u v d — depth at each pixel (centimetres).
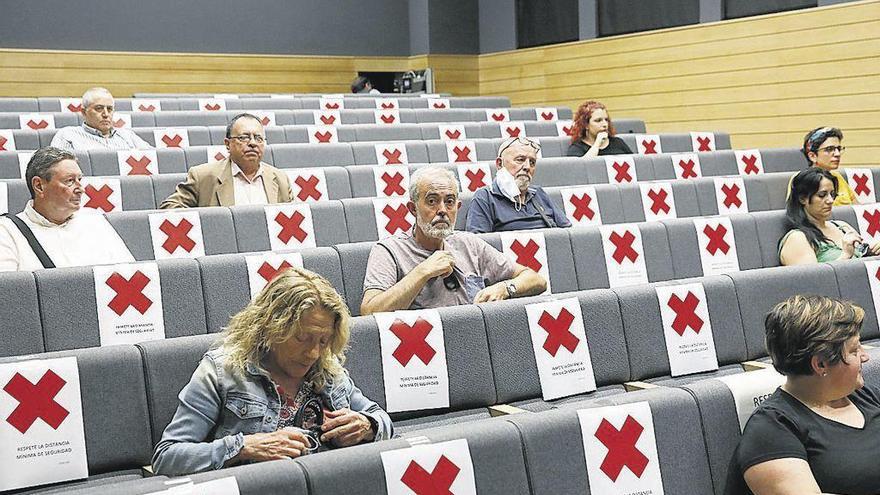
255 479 79
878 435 100
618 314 143
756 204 261
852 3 366
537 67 501
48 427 105
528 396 134
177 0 488
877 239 225
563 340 137
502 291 156
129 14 477
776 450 97
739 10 414
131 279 148
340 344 101
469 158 310
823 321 99
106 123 279
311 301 97
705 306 150
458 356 130
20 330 136
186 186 216
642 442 99
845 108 371
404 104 431
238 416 97
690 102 429
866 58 363
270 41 511
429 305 150
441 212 151
